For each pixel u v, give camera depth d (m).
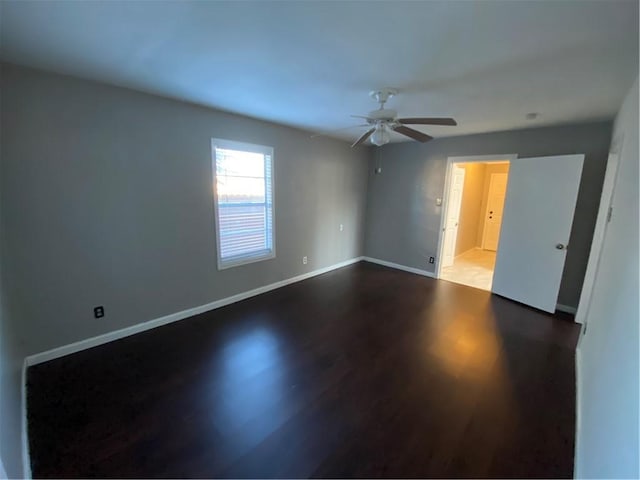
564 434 1.79
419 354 2.63
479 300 3.93
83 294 2.53
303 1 1.31
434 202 4.84
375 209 5.62
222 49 1.79
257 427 1.82
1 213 2.04
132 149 2.64
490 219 6.91
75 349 2.53
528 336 2.98
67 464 1.56
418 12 1.37
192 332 2.95
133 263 2.79
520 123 3.47
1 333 1.56
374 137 2.60
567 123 3.42
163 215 2.93
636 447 0.82
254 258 3.87
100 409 1.93
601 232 3.11
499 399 2.08
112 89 2.47
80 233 2.45
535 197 3.64
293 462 1.59
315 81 2.29
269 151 3.80
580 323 3.28
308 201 4.52
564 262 3.47
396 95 2.54
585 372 2.07
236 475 1.52
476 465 1.59
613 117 3.07
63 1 1.32
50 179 2.26
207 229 3.32
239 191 3.59
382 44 1.69
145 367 2.38
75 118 2.32
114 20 1.49
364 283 4.57
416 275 5.02
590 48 1.67
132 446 1.67
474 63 1.90
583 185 3.46
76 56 1.91
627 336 1.12
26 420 1.81
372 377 2.30
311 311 3.50
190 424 1.83
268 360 2.50
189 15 1.44
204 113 3.10
